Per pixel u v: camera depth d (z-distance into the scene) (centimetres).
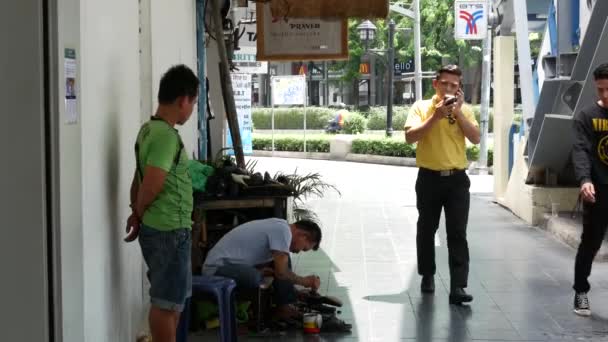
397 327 664
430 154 730
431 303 741
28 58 372
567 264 914
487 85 2300
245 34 1487
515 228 1188
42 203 376
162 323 475
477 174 2294
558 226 1091
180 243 470
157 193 461
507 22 1456
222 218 759
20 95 372
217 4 946
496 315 698
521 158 1292
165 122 474
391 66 3119
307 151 3077
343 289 800
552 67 1156
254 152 3247
